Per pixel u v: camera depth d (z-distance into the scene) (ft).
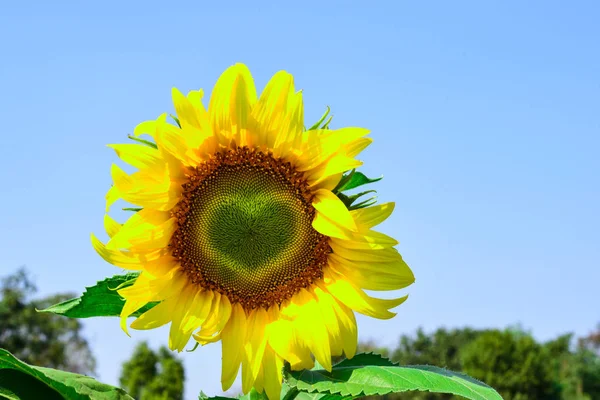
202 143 3.14
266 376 3.14
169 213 3.19
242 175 3.20
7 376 3.06
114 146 3.02
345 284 3.19
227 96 3.10
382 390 2.97
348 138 3.09
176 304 3.19
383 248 3.12
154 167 3.04
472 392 2.98
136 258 3.10
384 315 3.14
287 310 3.22
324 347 3.12
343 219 3.08
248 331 3.21
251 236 3.22
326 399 3.29
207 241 3.23
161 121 3.03
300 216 3.22
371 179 3.20
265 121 3.13
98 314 3.25
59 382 3.00
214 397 3.12
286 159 3.20
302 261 3.26
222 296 3.24
